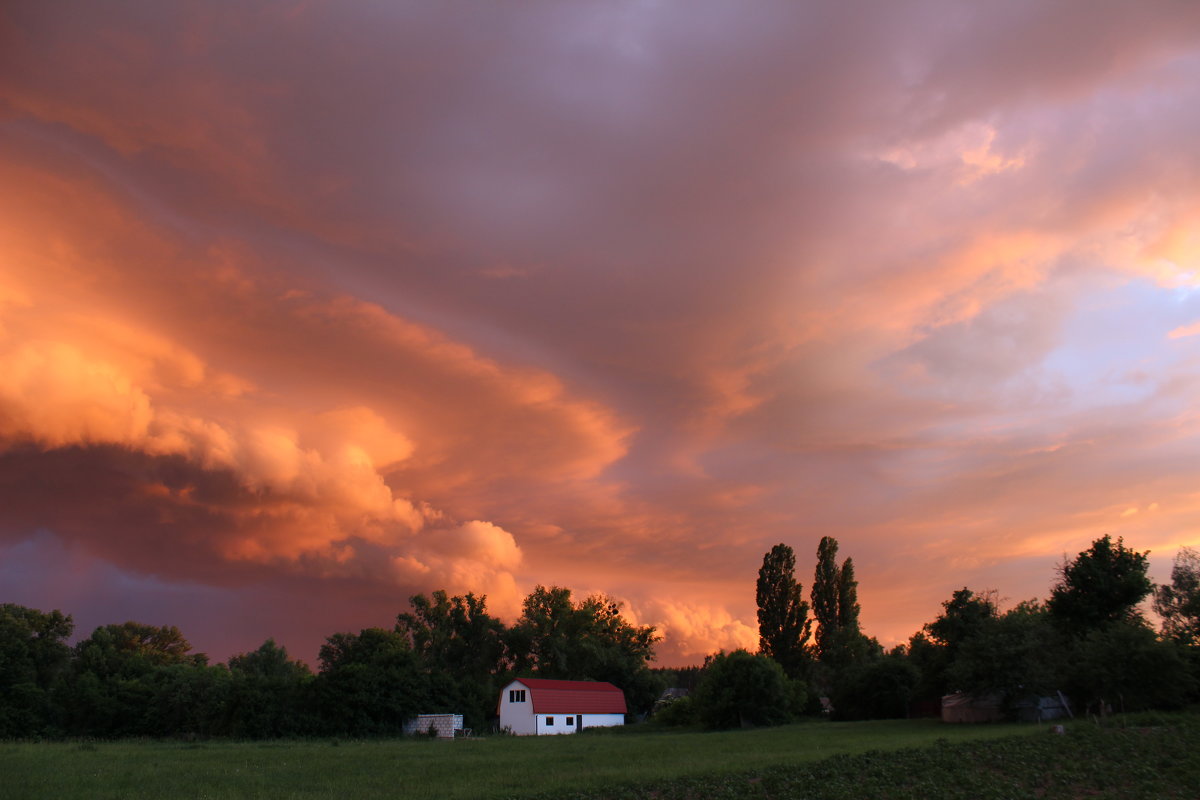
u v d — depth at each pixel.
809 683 103.06
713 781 29.25
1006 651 60.47
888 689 83.50
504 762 38.97
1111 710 52.28
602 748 48.94
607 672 108.00
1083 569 64.75
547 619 116.50
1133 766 29.30
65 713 70.50
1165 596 65.94
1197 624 61.19
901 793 25.61
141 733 69.56
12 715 66.88
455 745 56.06
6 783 29.88
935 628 78.25
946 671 68.62
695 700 84.38
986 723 61.22
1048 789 26.34
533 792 27.38
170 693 71.25
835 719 87.62
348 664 77.69
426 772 34.38
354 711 71.81
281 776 33.12
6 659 70.94
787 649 105.69
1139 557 64.88
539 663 112.62
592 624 115.12
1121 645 52.84
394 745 56.56
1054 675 58.31
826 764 32.06
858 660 104.56
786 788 27.17
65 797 26.31
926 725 63.72
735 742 51.34
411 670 79.56
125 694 71.88
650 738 61.84
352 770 35.47
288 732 68.75
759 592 110.19
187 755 44.91
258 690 70.62
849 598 114.44
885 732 56.72
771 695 76.69
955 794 25.30
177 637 124.00
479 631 112.81
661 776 30.70
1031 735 38.84
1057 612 66.25
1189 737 35.12
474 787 29.02
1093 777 27.81
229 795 26.86
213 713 70.06
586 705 87.56
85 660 92.88
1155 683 50.72
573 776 31.61
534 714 82.25
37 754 44.53
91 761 40.03
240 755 44.97
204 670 80.06
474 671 110.25
